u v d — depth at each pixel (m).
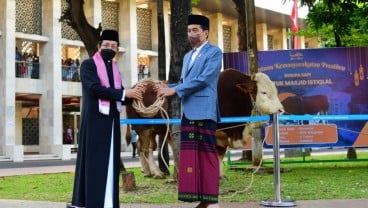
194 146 5.56
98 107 5.19
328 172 12.40
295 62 13.44
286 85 13.43
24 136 30.81
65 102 32.25
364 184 9.66
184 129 5.65
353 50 13.41
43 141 29.55
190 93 5.52
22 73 29.02
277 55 13.47
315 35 20.23
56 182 11.62
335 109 13.34
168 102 9.77
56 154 28.55
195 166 5.54
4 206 7.43
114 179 5.23
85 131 5.23
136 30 33.62
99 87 5.16
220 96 9.50
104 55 5.37
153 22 35.22
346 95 13.35
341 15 14.75
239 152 28.53
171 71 9.84
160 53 12.82
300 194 8.32
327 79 13.39
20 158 26.12
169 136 11.42
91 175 5.09
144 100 8.55
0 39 27.88
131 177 9.16
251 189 9.05
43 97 29.72
